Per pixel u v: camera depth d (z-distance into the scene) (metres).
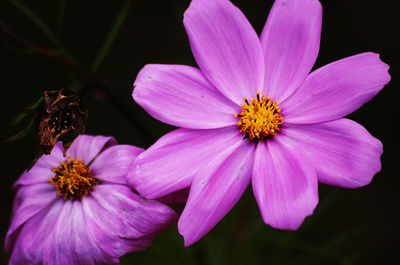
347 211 0.46
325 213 0.46
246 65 0.30
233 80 0.31
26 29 0.47
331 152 0.29
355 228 0.43
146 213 0.29
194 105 0.30
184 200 0.29
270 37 0.31
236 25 0.30
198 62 0.30
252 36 0.30
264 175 0.29
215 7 0.30
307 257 0.42
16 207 0.31
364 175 0.28
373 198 0.46
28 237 0.30
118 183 0.30
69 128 0.28
